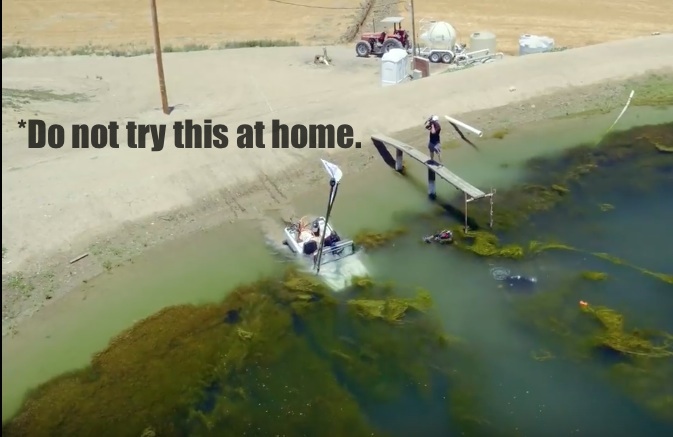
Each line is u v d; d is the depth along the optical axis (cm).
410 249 1767
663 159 2236
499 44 3672
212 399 1285
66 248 1703
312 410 1257
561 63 2889
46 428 1220
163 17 4388
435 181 2105
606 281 1608
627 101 2688
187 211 1905
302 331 1463
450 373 1345
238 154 2142
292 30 4094
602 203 1978
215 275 1669
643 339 1416
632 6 4262
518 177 2152
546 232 1836
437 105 2570
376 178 2156
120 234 1789
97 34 4041
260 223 1897
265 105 2645
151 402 1276
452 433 1205
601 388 1298
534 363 1366
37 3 4656
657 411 1240
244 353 1397
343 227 1873
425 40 3419
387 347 1413
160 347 1415
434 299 1564
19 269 1616
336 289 1608
